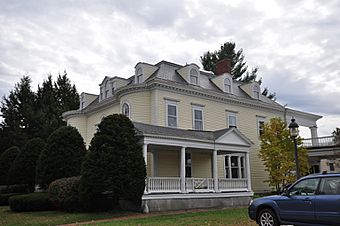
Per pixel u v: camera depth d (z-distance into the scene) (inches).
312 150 1289.4
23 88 1952.5
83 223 549.0
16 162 1091.9
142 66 1015.0
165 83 958.4
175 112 979.3
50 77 2069.4
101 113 1200.2
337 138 1237.7
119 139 688.4
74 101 2044.8
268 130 1095.6
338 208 348.2
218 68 1279.5
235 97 1151.6
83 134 1270.9
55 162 869.2
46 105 1929.1
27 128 1804.9
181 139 792.3
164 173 922.7
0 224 571.5
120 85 1141.1
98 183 660.7
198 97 1053.2
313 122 1466.5
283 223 396.5
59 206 738.2
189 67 1045.2
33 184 1101.1
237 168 1137.4
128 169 674.2
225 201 859.4
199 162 1017.5
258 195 1077.8
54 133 906.1
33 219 622.2
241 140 947.3
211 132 947.3
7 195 1011.3
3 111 1893.5
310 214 369.7
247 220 519.8
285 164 1032.8
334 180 364.8
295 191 394.3
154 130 768.3
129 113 968.3
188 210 749.9
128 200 712.4
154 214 666.8
